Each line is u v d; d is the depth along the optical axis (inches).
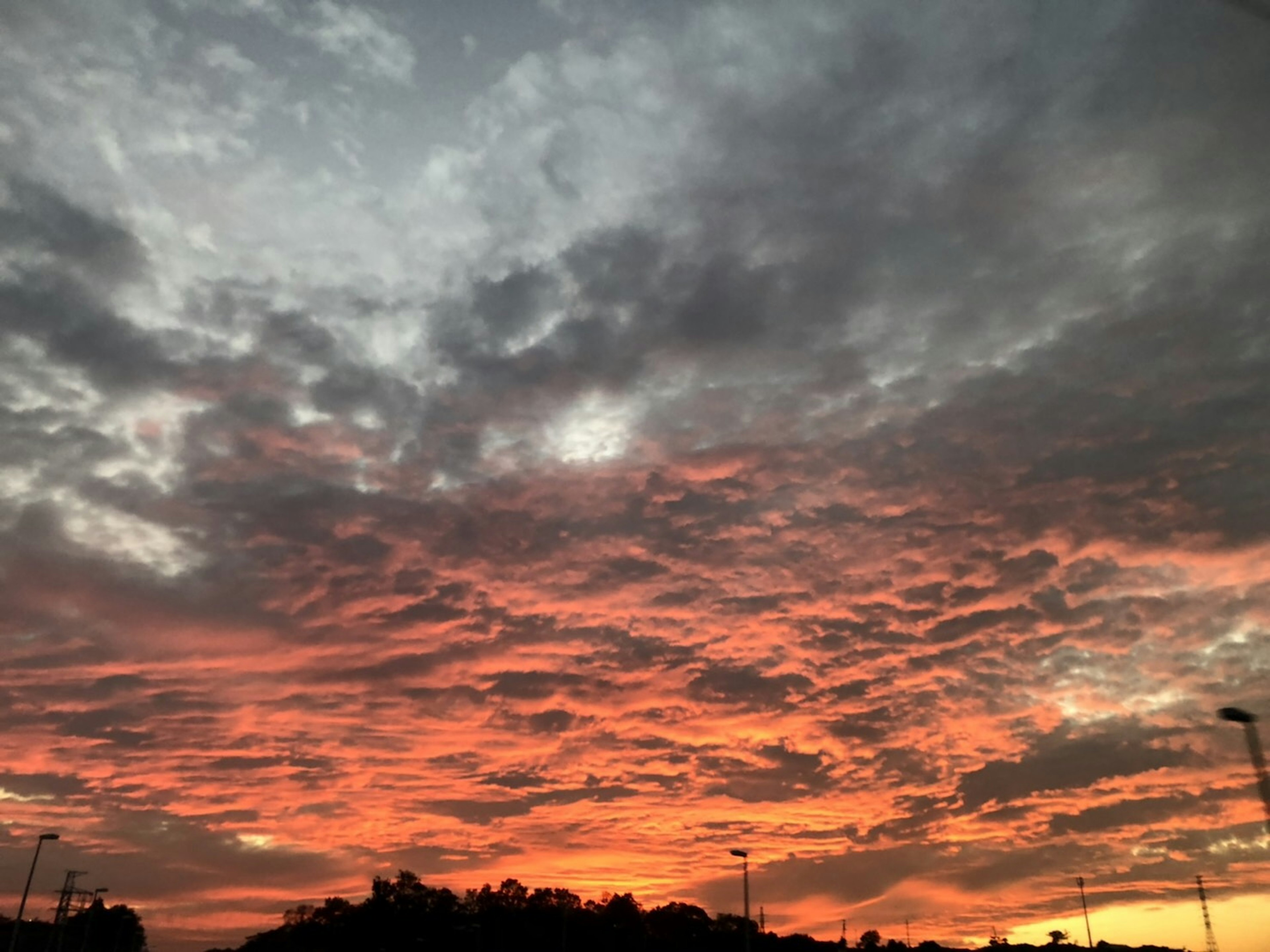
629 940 5359.3
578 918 5423.2
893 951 5585.6
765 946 5344.5
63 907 4704.7
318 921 5969.5
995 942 5664.4
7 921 5487.2
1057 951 5536.4
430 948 5388.8
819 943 5452.8
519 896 5689.0
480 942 5201.8
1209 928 3538.4
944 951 5674.2
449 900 5787.4
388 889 5812.0
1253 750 1269.7
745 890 2942.9
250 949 5935.0
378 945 5511.8
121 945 6776.6
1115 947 5241.1
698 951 5334.6
